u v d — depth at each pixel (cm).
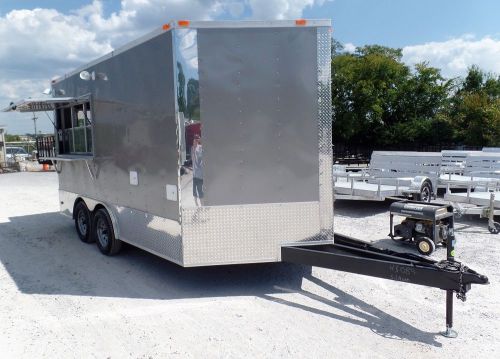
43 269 539
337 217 824
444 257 541
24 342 342
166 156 426
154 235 462
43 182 1747
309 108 410
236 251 414
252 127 404
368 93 2311
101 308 406
